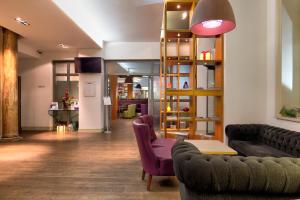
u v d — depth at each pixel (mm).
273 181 1624
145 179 3660
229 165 1671
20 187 3330
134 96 16391
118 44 8625
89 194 3098
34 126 8992
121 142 6504
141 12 5855
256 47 4777
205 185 1655
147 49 8625
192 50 4254
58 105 9211
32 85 9023
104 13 5996
